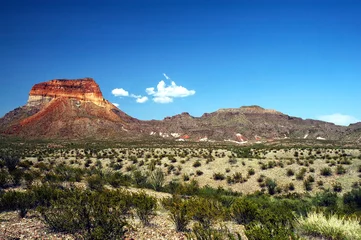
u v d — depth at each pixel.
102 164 56.44
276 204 20.94
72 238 8.55
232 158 53.91
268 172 44.66
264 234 7.93
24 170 32.50
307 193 34.94
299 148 83.56
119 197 13.76
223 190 35.00
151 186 31.34
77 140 184.00
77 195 10.30
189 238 8.64
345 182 37.66
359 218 11.34
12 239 8.34
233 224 12.23
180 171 48.59
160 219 12.31
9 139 173.12
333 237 9.07
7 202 12.33
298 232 9.77
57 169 29.97
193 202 13.73
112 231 8.11
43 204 13.06
